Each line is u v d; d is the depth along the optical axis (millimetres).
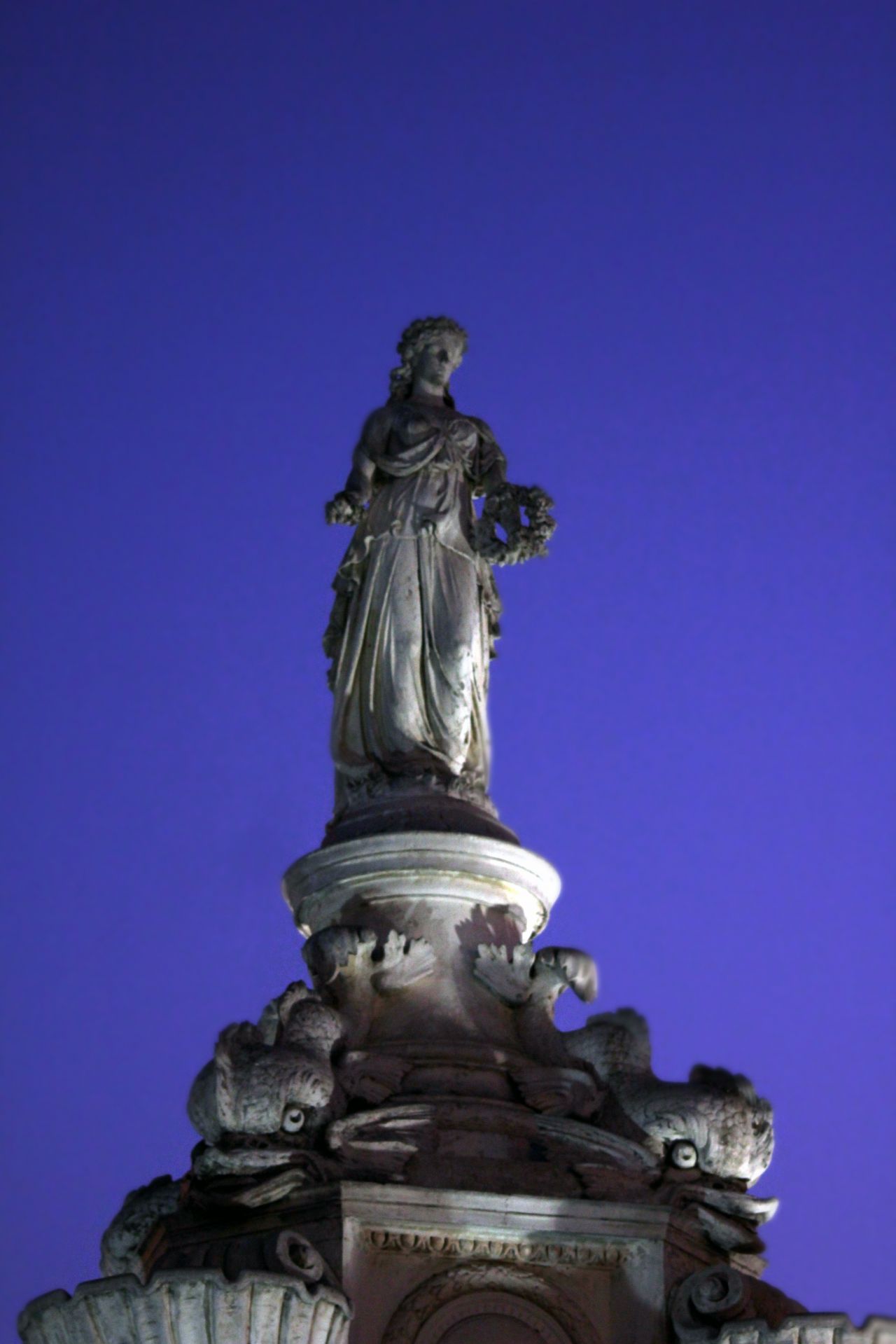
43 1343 10750
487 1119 11555
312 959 12258
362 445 13375
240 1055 11445
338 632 13367
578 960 12375
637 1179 11508
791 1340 10812
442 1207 11078
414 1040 12031
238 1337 10492
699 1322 11055
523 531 13109
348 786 13016
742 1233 11531
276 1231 11062
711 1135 11664
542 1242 11156
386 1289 11008
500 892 12648
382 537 13180
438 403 13617
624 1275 11227
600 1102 11883
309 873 12781
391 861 12547
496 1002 12312
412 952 12297
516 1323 11047
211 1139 11375
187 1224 11289
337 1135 11312
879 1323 10805
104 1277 10656
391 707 12984
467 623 13039
